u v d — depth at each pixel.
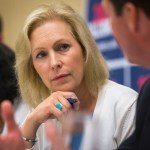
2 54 3.90
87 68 3.10
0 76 3.82
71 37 2.99
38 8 3.09
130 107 2.88
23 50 3.17
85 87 3.12
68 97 2.89
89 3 6.31
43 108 2.87
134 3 1.39
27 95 3.42
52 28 2.96
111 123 2.85
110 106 2.94
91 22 6.23
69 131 1.48
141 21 1.40
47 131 1.53
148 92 1.97
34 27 3.03
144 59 1.50
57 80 2.95
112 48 5.86
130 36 1.46
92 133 1.45
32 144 2.86
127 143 1.92
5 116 1.61
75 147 1.45
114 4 1.46
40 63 3.02
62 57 2.94
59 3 3.12
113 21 1.49
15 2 8.38
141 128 1.85
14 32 8.41
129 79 5.64
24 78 3.37
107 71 3.22
